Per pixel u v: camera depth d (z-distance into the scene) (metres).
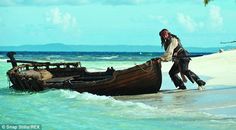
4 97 23.14
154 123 14.35
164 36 22.33
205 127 13.41
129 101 19.59
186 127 13.53
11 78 27.73
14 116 16.92
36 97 22.39
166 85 27.02
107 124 14.61
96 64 68.56
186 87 24.64
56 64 30.69
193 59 49.28
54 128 14.41
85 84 22.95
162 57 22.16
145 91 22.48
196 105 17.61
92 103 19.31
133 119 15.18
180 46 22.45
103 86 22.48
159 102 18.89
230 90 22.20
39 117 16.58
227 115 15.18
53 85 24.16
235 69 36.97
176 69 23.30
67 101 20.30
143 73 21.91
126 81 22.11
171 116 15.35
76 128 14.25
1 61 77.81
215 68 39.06
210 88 23.45
